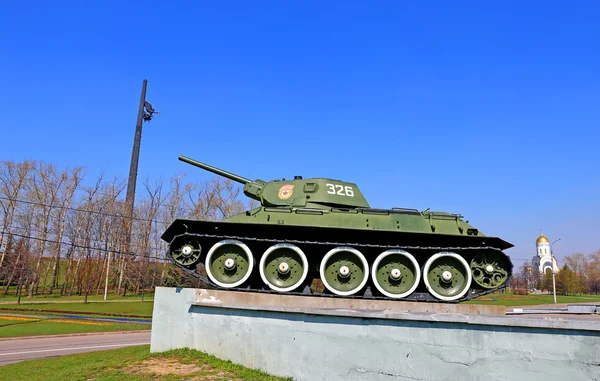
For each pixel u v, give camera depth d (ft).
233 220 51.16
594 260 366.22
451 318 27.43
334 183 58.95
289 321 33.88
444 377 27.35
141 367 36.14
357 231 50.57
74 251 192.13
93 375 34.71
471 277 50.49
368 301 41.50
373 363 29.78
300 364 32.65
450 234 50.37
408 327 28.99
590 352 23.44
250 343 35.99
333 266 51.13
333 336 31.53
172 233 53.16
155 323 42.96
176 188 194.80
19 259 161.48
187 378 32.81
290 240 50.60
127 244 176.24
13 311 111.75
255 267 51.78
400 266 51.08
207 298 41.42
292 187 58.54
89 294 180.24
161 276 187.21
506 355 25.79
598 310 43.04
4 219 177.99
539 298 207.51
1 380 40.37
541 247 428.97
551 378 24.34
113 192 191.72
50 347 68.85
